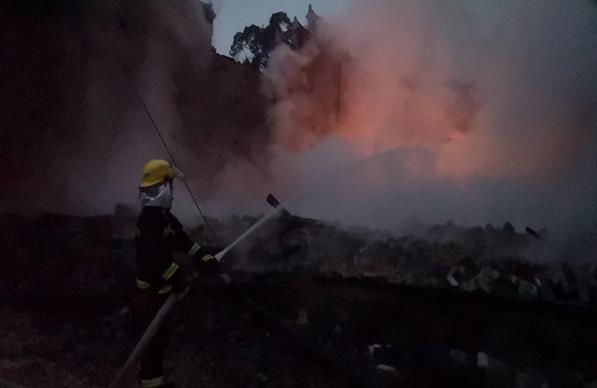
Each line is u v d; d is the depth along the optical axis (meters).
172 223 4.71
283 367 5.17
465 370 4.98
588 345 4.82
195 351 5.36
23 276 6.53
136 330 5.72
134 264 6.57
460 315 5.27
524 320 5.05
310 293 5.82
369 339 5.43
